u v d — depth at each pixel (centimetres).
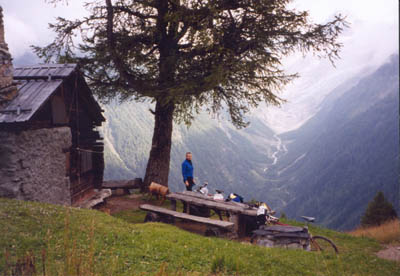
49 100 1091
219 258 621
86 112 1436
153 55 1692
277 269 664
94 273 415
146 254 620
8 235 573
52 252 539
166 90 1434
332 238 1232
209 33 1343
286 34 1404
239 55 1457
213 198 1134
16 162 888
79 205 1273
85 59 1620
